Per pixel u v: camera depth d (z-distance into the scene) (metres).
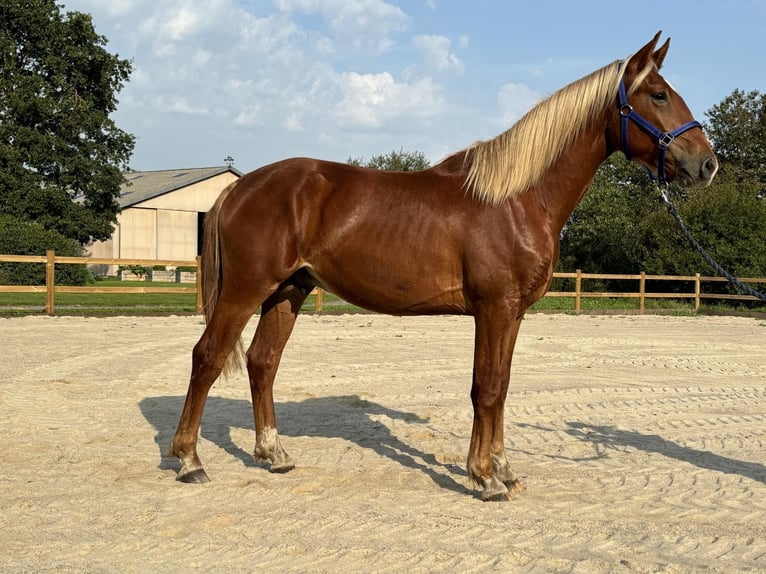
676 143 4.33
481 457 4.34
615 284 30.16
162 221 51.97
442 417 6.75
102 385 7.89
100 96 37.09
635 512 4.16
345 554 3.43
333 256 4.49
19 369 8.79
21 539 3.55
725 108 37.38
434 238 4.33
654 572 3.29
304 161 4.67
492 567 3.31
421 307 4.47
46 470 4.75
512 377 9.30
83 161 34.94
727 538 3.73
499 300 4.27
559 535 3.74
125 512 3.96
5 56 34.09
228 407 6.95
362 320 16.77
